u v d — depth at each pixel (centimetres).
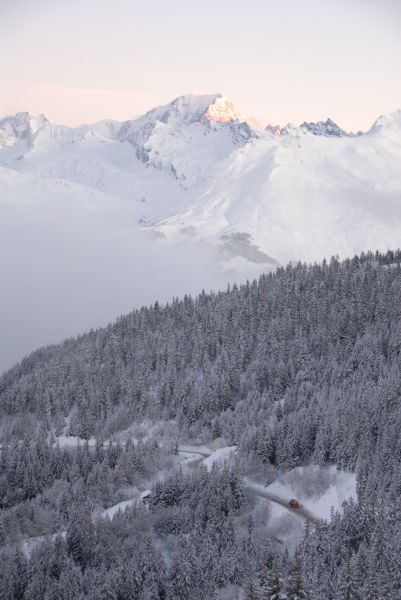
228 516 16675
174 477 17925
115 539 16275
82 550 16050
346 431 18725
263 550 15062
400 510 15462
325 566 14175
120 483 19400
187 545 15212
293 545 16100
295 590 12350
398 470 16912
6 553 16050
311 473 18412
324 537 15100
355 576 13075
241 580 14512
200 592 14400
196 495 17338
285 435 19662
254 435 19950
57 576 15475
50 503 18875
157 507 17288
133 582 14638
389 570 13838
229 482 17400
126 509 17075
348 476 17975
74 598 14638
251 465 19162
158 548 16338
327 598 13362
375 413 19212
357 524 15075
